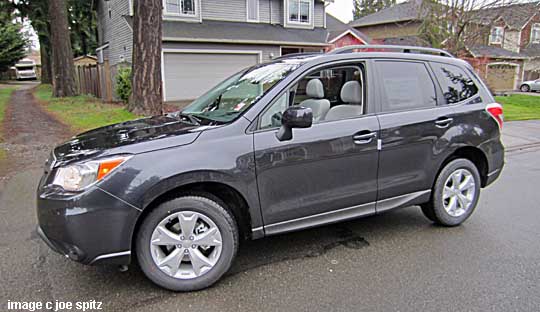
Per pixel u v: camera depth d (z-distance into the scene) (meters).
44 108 13.66
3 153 6.99
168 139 2.70
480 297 2.65
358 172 3.29
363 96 3.40
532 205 4.60
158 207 2.64
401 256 3.29
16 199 4.66
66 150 2.84
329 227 3.94
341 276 2.95
